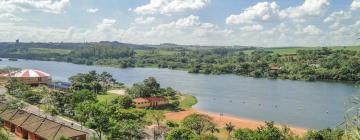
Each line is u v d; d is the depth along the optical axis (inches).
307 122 5880.9
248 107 7308.1
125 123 3654.0
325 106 7342.5
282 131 4276.6
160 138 4060.0
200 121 4347.9
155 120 5027.1
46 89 7081.7
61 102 5369.1
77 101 5275.6
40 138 3521.2
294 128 5433.1
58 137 3326.8
